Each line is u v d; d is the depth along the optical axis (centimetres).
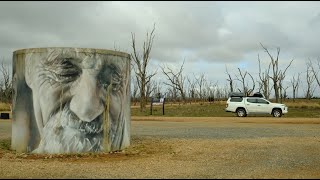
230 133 1802
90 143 1182
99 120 1200
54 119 1163
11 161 1073
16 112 1233
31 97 1191
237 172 924
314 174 905
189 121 2711
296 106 4397
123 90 1288
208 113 3688
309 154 1201
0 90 6394
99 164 1028
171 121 2723
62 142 1160
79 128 1170
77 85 1173
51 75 1166
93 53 1191
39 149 1173
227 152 1233
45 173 903
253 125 2308
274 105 3212
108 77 1224
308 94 6356
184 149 1284
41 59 1173
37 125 1179
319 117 3117
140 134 1748
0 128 2128
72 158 1113
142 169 961
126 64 1309
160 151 1247
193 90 7194
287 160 1098
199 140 1502
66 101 1166
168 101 6850
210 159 1113
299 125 2302
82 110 1173
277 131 1902
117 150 1242
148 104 5425
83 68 1178
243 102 3250
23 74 1209
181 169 962
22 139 1211
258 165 1023
